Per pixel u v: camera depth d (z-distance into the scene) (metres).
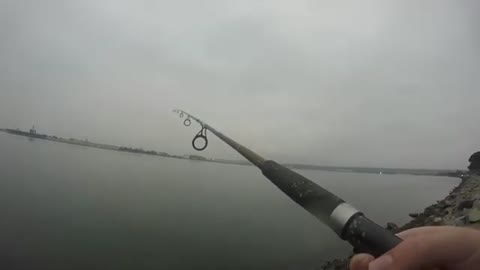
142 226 17.58
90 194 24.48
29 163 37.47
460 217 12.70
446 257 0.77
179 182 42.41
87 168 42.78
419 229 1.00
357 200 34.97
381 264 0.81
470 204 14.48
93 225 16.53
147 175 45.94
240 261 13.81
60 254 12.27
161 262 12.77
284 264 13.98
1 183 23.44
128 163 64.81
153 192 30.12
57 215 17.42
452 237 0.79
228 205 28.06
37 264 11.21
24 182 25.16
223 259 13.80
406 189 58.16
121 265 11.95
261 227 20.53
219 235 17.59
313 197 1.24
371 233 0.95
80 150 88.62
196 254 14.16
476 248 0.77
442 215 16.09
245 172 93.69
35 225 15.23
